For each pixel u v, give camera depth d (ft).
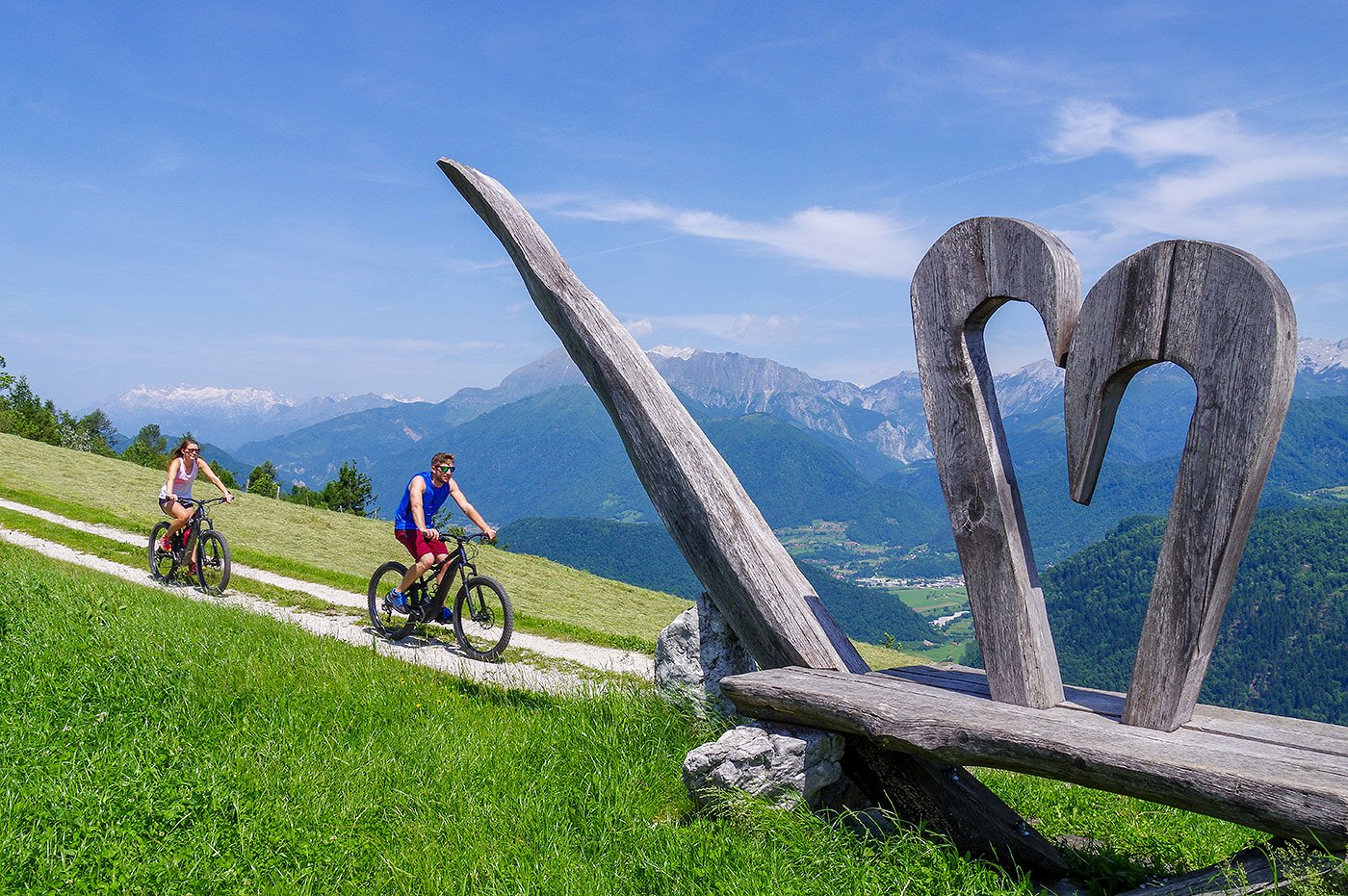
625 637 48.29
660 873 14.14
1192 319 13.07
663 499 21.30
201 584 48.80
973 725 14.02
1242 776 11.48
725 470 21.11
